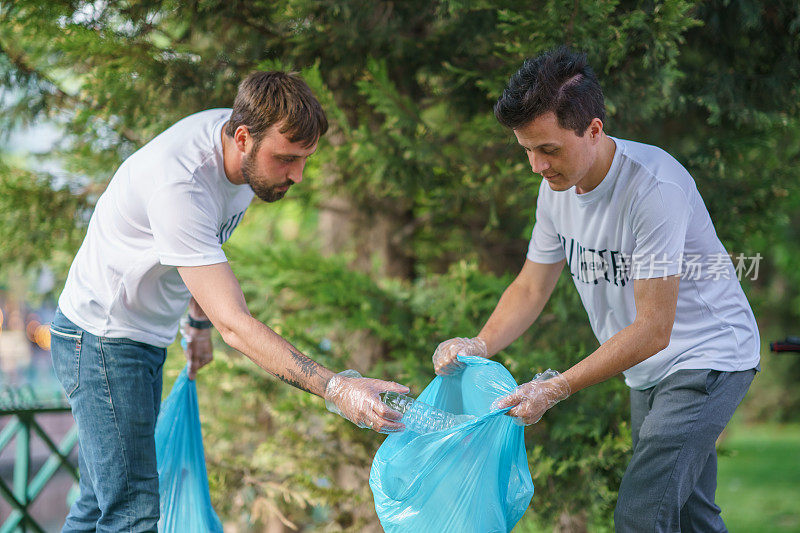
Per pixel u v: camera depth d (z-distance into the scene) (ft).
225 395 13.76
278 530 14.90
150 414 7.47
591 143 6.36
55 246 12.98
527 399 6.17
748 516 21.29
